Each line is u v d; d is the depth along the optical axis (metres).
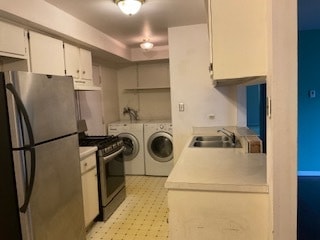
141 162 4.54
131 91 5.17
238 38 1.31
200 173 1.64
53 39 2.54
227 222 1.45
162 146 4.49
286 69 1.17
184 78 3.44
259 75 1.31
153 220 2.91
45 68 2.42
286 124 1.19
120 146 3.44
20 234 1.64
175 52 3.42
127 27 3.26
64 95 2.04
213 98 3.40
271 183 1.27
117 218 2.98
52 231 1.84
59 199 1.93
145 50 4.63
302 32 3.89
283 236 1.24
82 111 3.90
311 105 3.97
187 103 3.46
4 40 1.96
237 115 3.36
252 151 2.20
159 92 5.08
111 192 3.09
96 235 2.62
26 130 1.60
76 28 2.79
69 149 2.09
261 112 2.59
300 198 3.26
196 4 2.53
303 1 2.79
